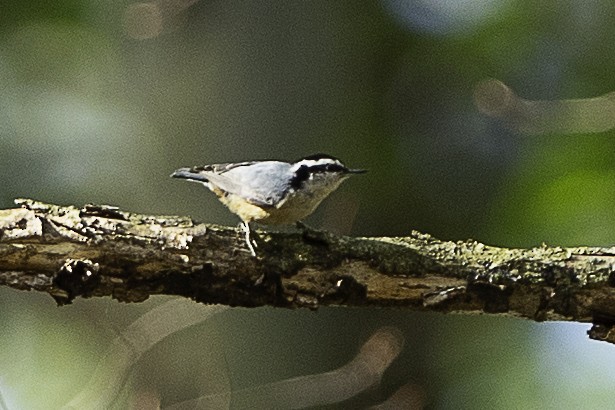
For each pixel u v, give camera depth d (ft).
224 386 36.70
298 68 38.68
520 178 44.65
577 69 46.24
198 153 38.06
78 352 45.16
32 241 22.61
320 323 38.27
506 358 44.19
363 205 42.93
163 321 36.24
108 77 43.98
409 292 24.43
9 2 45.42
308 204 28.48
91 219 23.07
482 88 41.24
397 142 44.73
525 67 46.80
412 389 38.32
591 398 42.93
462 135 46.34
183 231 23.48
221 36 38.63
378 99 43.47
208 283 23.82
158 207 38.81
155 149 39.27
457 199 45.68
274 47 38.45
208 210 37.96
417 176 45.37
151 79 39.91
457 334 44.27
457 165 46.01
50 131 45.11
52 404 44.45
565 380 43.73
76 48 45.78
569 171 43.47
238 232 23.94
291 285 24.12
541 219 43.27
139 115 40.19
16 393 44.52
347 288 24.22
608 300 24.29
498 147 46.16
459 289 24.29
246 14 38.60
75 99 45.78
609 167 43.06
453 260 24.35
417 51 45.62
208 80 38.52
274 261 23.86
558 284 24.17
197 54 38.93
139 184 39.73
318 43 39.24
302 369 37.40
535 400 43.27
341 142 40.42
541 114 40.81
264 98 38.11
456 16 46.37
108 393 35.50
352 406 40.70
